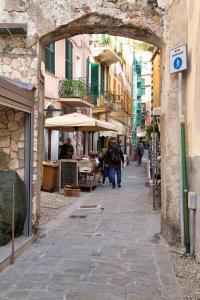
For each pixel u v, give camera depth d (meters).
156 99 17.97
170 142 8.31
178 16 8.31
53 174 16.23
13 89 7.07
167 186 8.27
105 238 8.61
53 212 11.86
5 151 8.58
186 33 8.26
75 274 6.22
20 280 5.94
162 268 6.56
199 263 6.79
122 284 5.83
